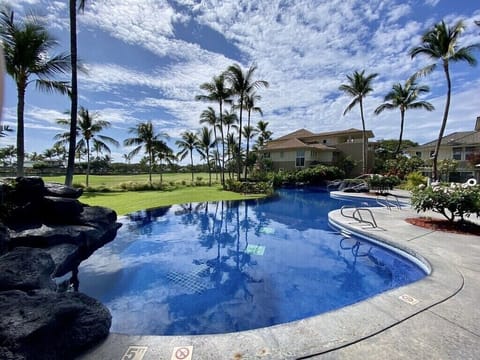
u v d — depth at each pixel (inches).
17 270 126.3
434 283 135.9
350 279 187.8
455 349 86.1
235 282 183.3
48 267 149.5
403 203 482.3
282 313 144.9
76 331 90.4
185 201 560.1
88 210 282.8
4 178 231.6
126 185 831.7
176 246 265.3
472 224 263.7
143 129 993.5
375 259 227.1
